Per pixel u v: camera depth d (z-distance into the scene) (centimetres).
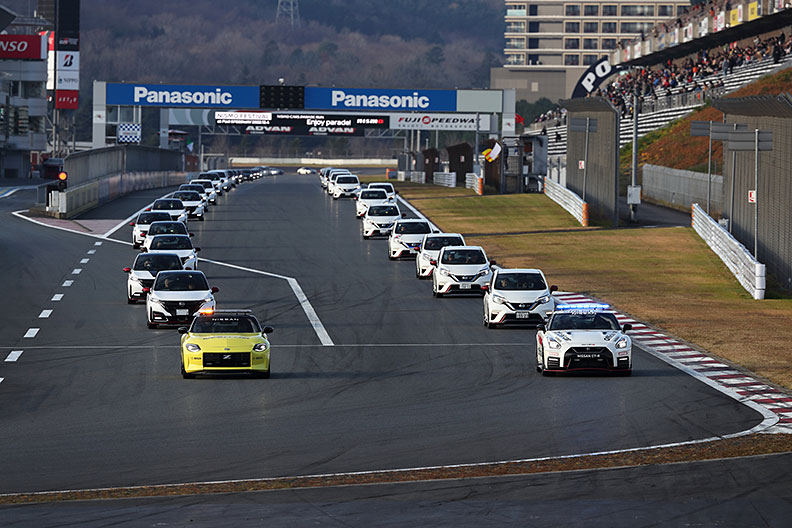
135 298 15012
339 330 13000
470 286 15612
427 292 16500
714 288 17325
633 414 8250
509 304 13012
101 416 8156
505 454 6900
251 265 19488
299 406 8581
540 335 10250
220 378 9912
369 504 5612
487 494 5822
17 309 14425
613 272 18988
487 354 11375
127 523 5225
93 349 11531
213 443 7256
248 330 10156
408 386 9525
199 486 6062
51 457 6844
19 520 5284
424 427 7781
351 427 7788
